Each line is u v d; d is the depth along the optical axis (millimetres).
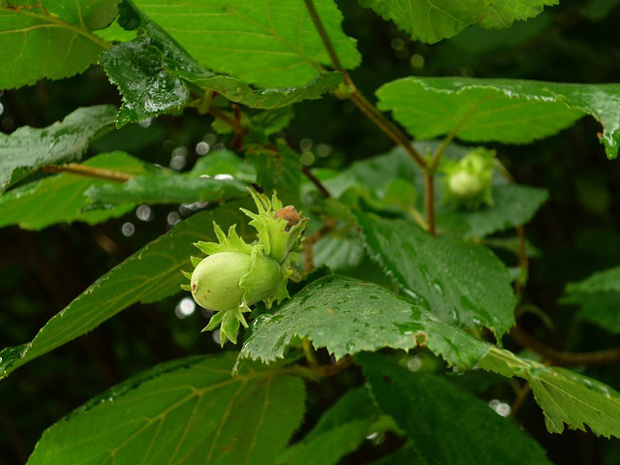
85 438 291
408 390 307
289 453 360
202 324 854
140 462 307
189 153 743
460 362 215
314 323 223
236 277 234
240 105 288
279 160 298
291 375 314
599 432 244
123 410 294
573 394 236
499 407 644
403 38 721
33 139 288
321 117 642
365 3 261
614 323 510
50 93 637
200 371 299
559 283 659
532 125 340
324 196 329
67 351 833
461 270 302
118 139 508
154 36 250
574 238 751
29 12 263
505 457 294
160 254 258
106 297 255
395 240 303
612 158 249
